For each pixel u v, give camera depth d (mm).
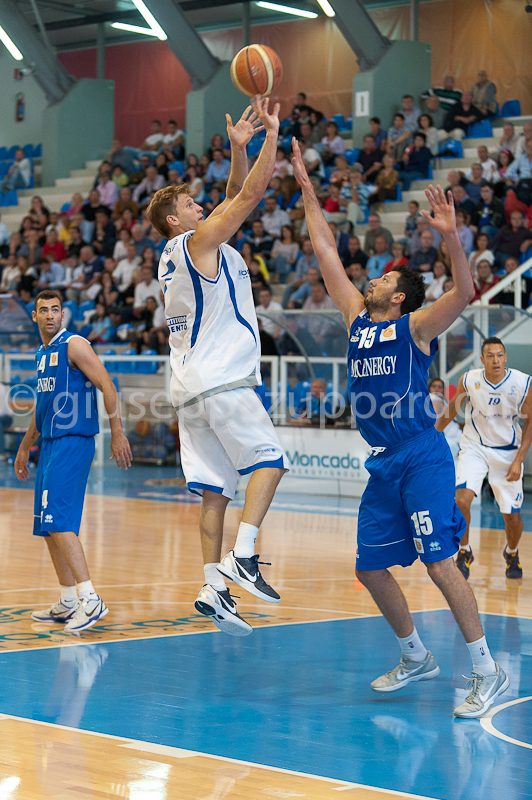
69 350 7312
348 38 23906
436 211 5156
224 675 6008
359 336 5578
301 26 28828
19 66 32500
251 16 29531
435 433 5504
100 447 21016
